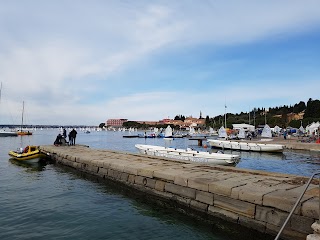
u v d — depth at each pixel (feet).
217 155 77.25
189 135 300.40
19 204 42.98
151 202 45.39
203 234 31.99
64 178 66.44
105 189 54.75
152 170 48.16
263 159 105.50
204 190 37.19
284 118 450.30
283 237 27.89
